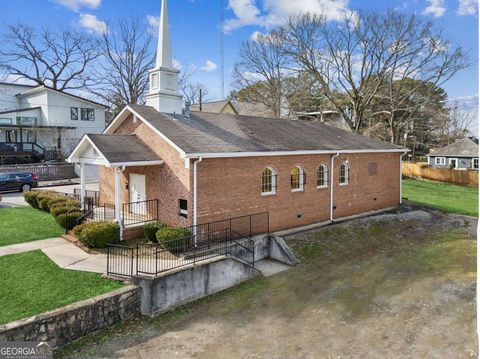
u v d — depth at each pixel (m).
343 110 43.34
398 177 23.20
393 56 36.47
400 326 9.62
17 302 9.38
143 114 15.74
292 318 10.19
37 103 39.22
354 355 8.40
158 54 17.39
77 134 40.41
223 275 12.08
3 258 12.23
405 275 13.16
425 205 24.25
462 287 11.95
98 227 13.24
